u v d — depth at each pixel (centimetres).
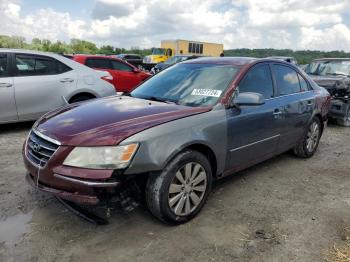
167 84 434
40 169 303
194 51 3678
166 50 3331
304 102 508
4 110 630
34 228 322
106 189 285
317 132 571
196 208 348
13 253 285
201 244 305
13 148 563
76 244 300
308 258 290
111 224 332
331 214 370
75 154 289
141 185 314
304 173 496
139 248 297
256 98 370
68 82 693
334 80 859
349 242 315
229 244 307
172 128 319
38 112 666
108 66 1076
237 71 412
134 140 294
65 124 321
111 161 285
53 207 362
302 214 368
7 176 441
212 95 385
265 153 448
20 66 646
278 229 335
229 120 372
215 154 362
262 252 297
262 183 452
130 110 350
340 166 534
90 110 359
